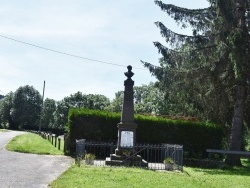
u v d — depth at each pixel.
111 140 26.92
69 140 26.05
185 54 26.88
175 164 20.14
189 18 27.05
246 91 26.64
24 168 16.31
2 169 15.46
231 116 29.42
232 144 25.92
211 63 26.09
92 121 26.88
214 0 25.03
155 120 28.34
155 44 27.03
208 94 27.16
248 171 22.05
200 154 28.47
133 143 22.00
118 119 27.23
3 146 27.11
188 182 14.41
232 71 25.81
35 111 115.00
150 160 26.95
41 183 12.63
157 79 27.00
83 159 21.02
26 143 30.39
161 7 27.16
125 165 20.66
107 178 14.02
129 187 12.31
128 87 22.72
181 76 26.62
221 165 24.81
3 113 115.38
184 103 31.17
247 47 25.08
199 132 28.80
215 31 25.92
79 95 115.12
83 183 12.57
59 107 113.75
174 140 28.33
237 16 25.38
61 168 17.20
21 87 115.31
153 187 12.62
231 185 14.52
